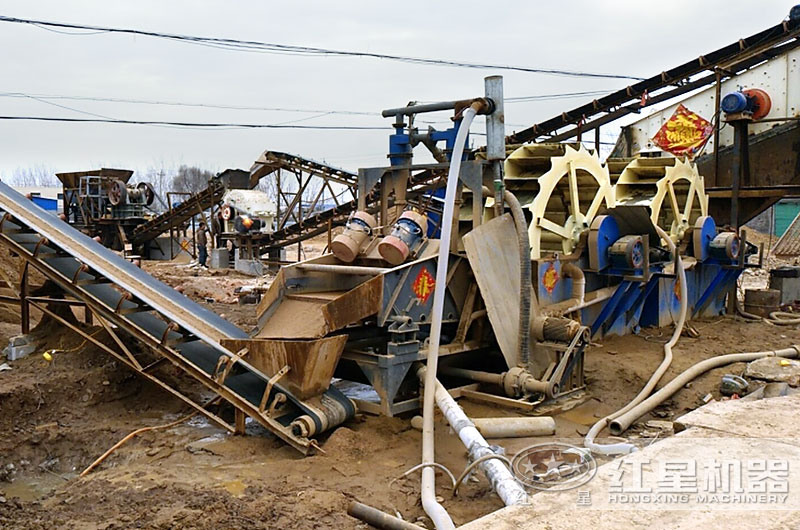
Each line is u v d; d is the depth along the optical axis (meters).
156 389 9.12
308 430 7.05
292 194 34.66
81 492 6.05
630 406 8.38
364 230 8.92
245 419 7.90
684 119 19.42
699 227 13.86
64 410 8.51
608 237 10.88
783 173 17.61
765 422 5.67
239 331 8.82
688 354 11.02
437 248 8.55
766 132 17.70
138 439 7.64
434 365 7.20
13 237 9.68
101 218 33.25
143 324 8.60
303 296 8.55
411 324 7.98
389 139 9.64
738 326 13.88
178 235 36.16
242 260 27.83
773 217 42.91
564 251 11.66
